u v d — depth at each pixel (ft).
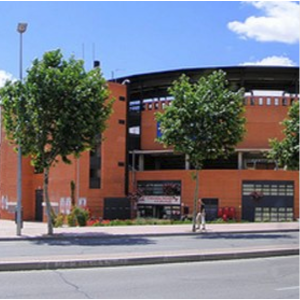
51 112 85.20
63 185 160.15
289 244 69.15
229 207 154.40
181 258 49.08
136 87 184.96
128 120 171.83
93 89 86.07
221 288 35.53
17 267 42.11
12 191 184.65
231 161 173.06
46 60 86.94
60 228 104.06
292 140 114.93
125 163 166.20
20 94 85.51
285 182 156.25
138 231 92.73
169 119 97.30
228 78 173.27
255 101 168.45
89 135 88.12
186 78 101.14
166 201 160.97
